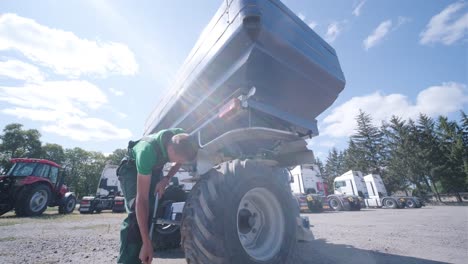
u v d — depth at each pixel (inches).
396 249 128.5
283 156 107.8
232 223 64.9
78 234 191.3
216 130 111.0
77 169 2436.0
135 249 67.2
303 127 114.0
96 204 520.4
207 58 97.1
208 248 61.1
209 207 65.2
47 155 2228.1
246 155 94.2
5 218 328.5
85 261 108.9
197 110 117.4
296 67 96.3
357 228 220.4
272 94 97.8
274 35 84.6
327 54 115.3
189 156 68.8
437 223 251.8
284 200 84.5
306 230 124.4
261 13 80.2
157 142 69.1
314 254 118.3
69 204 469.1
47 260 111.0
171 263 106.9
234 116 93.2
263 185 79.0
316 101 113.7
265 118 99.3
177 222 109.2
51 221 296.5
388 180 1349.7
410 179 1251.2
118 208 523.5
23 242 156.8
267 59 85.8
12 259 113.0
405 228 215.6
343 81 117.9
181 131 79.7
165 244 135.9
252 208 83.4
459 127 1387.8
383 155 1535.4
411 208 647.8
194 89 112.9
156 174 86.4
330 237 169.9
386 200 683.4
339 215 410.0
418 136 1364.4
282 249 77.6
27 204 358.3
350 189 727.7
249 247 76.7
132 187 78.4
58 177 441.1
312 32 109.7
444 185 1208.2
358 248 132.0
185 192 136.5
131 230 68.6
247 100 87.2
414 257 111.0
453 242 146.3
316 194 553.0
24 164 381.1
